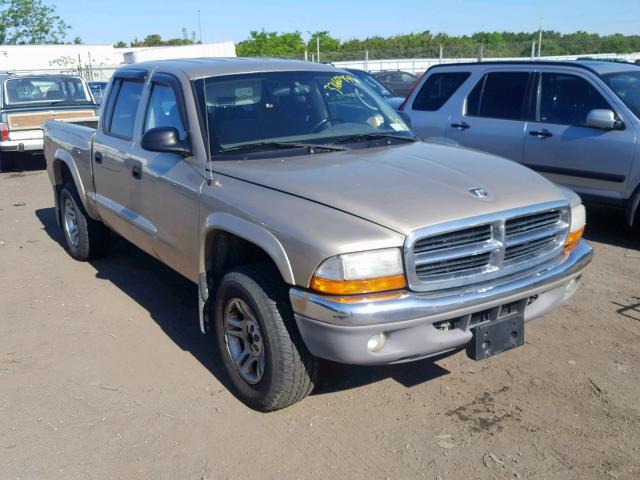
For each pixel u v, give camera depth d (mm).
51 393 4172
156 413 3902
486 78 8031
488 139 7883
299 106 4730
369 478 3262
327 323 3236
